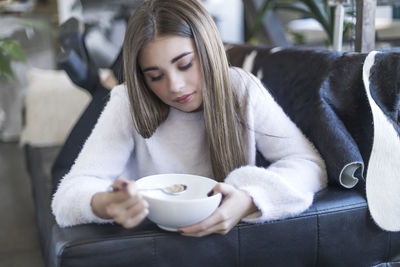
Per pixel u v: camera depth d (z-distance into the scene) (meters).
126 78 0.92
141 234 0.81
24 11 3.72
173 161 1.05
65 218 0.85
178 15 0.87
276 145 1.05
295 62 1.27
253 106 1.05
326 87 1.09
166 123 1.03
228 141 0.98
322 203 0.94
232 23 3.56
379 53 1.02
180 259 0.83
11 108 3.71
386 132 0.99
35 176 1.76
